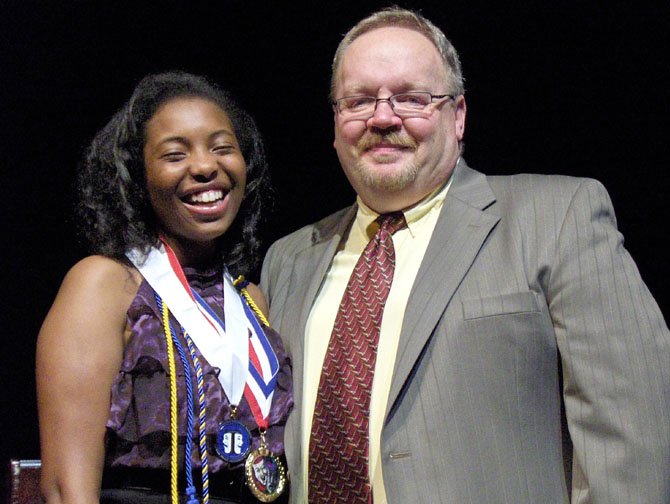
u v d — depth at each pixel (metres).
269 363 2.85
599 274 2.62
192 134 2.77
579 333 2.60
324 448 2.74
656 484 2.48
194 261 2.90
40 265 4.79
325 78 4.56
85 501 2.49
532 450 2.61
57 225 4.75
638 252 4.28
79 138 4.70
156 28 4.62
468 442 2.61
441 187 2.98
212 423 2.64
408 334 2.70
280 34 4.57
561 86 4.34
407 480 2.61
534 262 2.69
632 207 4.28
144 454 2.57
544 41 4.35
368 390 2.75
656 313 2.62
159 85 2.88
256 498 2.71
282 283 3.14
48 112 4.71
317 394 2.79
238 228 3.08
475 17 4.39
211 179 2.77
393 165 2.86
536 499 2.58
